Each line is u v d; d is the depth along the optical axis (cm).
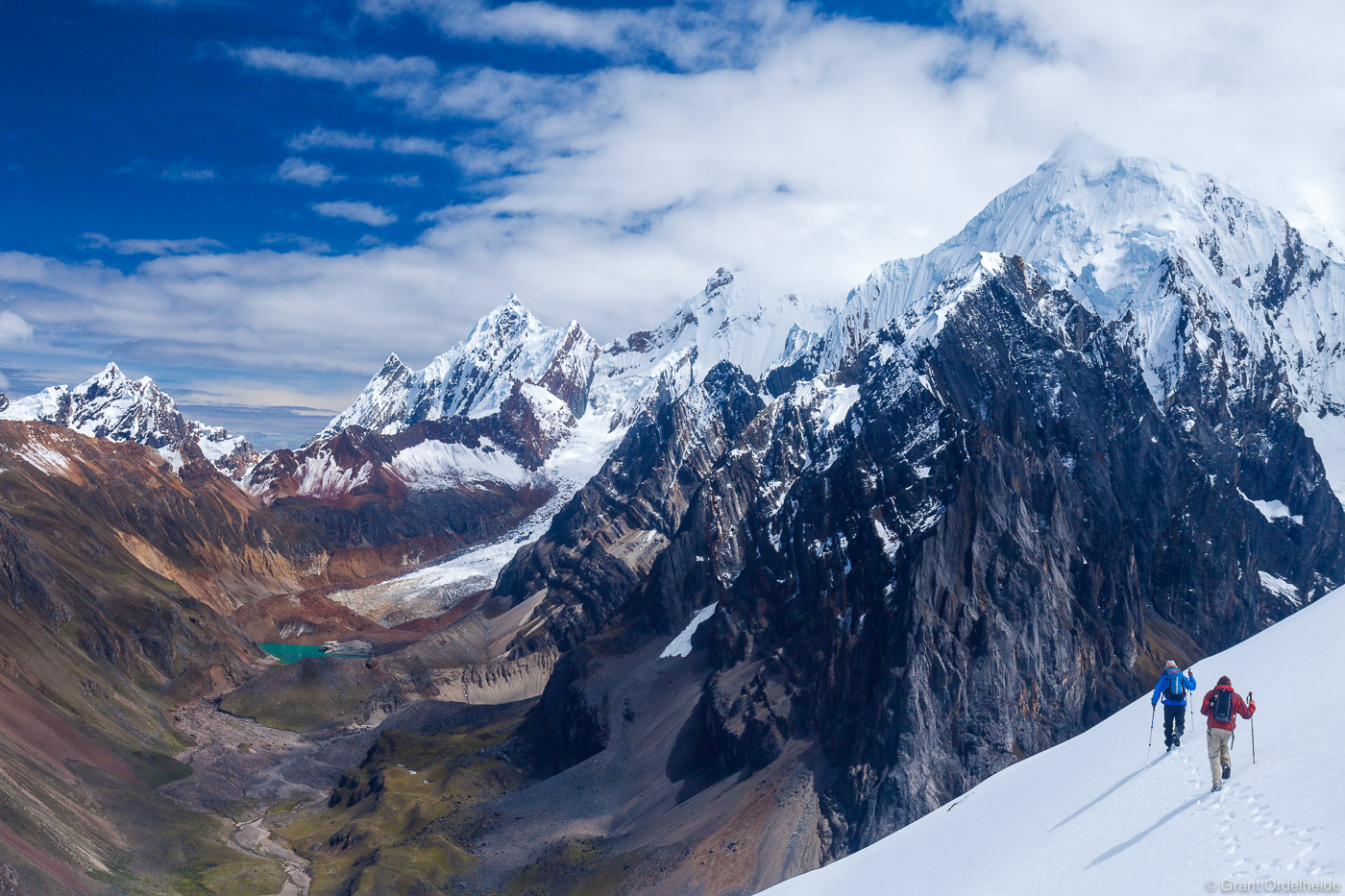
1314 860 2172
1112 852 2797
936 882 3481
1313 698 3044
